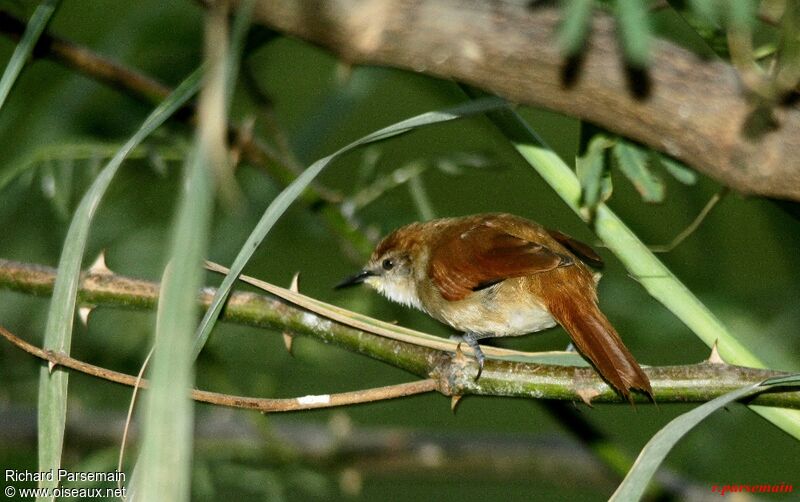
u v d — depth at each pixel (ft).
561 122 46.55
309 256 45.50
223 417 39.75
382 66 19.11
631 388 21.95
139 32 37.93
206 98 14.48
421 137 49.32
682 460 38.17
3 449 40.45
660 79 18.65
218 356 36.68
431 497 53.47
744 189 19.35
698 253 37.70
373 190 34.71
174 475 12.30
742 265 44.62
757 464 45.85
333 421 40.88
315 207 35.04
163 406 12.51
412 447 40.98
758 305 38.32
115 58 37.63
